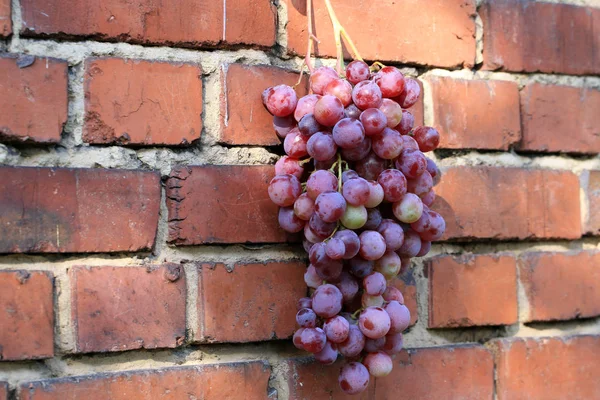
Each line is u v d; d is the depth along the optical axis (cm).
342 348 96
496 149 116
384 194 97
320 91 101
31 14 99
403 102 101
